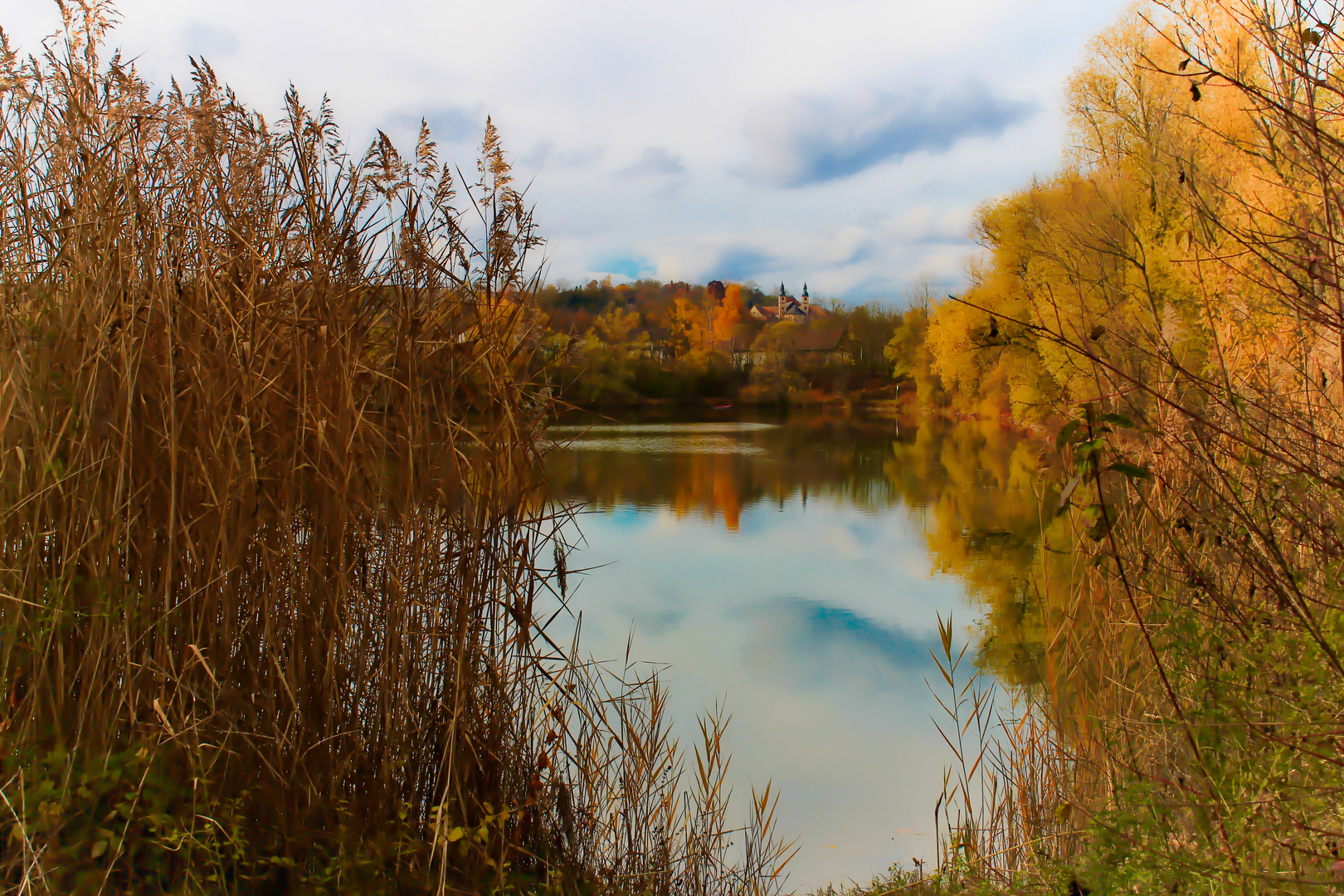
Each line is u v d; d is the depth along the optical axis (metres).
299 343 2.39
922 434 33.19
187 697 2.19
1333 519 2.03
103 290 2.19
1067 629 3.28
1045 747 3.41
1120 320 2.34
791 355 60.16
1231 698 1.98
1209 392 1.98
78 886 1.83
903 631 7.76
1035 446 24.25
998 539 11.97
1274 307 2.29
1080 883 2.09
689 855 3.02
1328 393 2.28
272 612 2.29
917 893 3.10
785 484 19.03
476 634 2.53
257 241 2.37
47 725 2.04
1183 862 1.83
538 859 2.46
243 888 2.03
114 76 2.37
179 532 2.22
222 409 2.29
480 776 2.49
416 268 2.48
